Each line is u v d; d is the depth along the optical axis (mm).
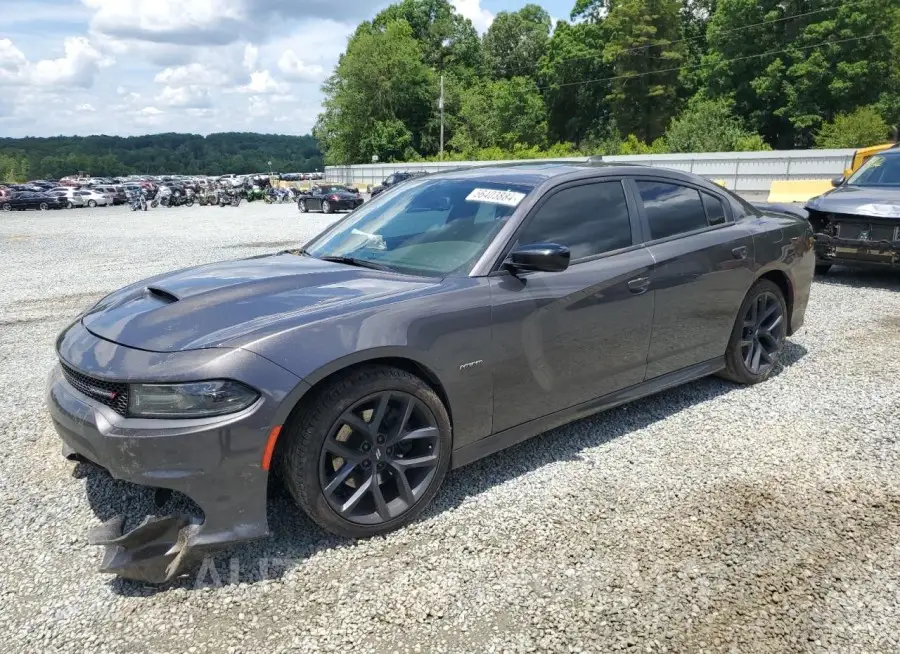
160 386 2354
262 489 2445
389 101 67562
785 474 3273
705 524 2832
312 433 2514
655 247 3715
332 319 2596
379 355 2621
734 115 52000
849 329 5918
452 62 85000
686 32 67312
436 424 2844
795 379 4648
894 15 45906
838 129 41469
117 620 2279
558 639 2162
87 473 3375
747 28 51688
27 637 2197
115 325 2738
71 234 18906
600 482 3215
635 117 62156
